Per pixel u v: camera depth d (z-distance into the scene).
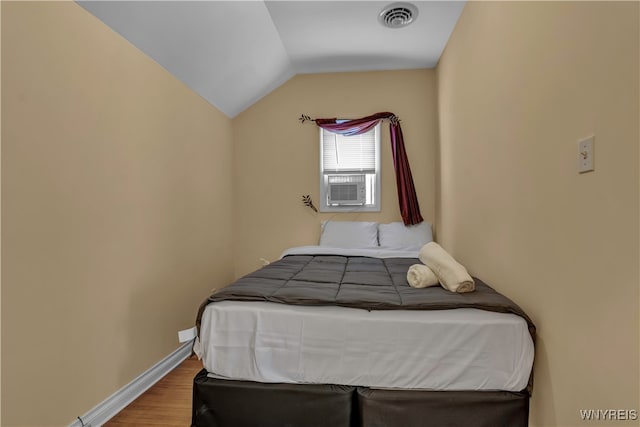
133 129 2.00
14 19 1.28
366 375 1.40
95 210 1.69
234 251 3.79
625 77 0.89
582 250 1.08
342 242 3.43
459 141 2.56
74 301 1.56
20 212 1.31
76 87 1.58
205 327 1.51
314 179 3.72
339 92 3.68
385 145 3.64
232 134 3.73
